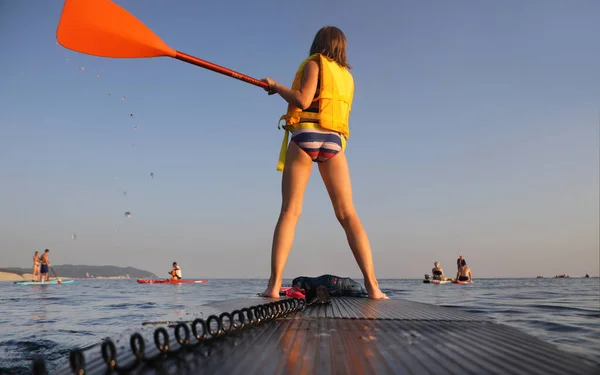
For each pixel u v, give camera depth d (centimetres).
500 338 171
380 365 117
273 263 324
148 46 267
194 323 138
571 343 285
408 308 277
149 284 2617
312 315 224
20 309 632
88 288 1742
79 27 256
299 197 327
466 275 2742
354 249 348
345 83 331
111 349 103
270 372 108
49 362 215
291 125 329
